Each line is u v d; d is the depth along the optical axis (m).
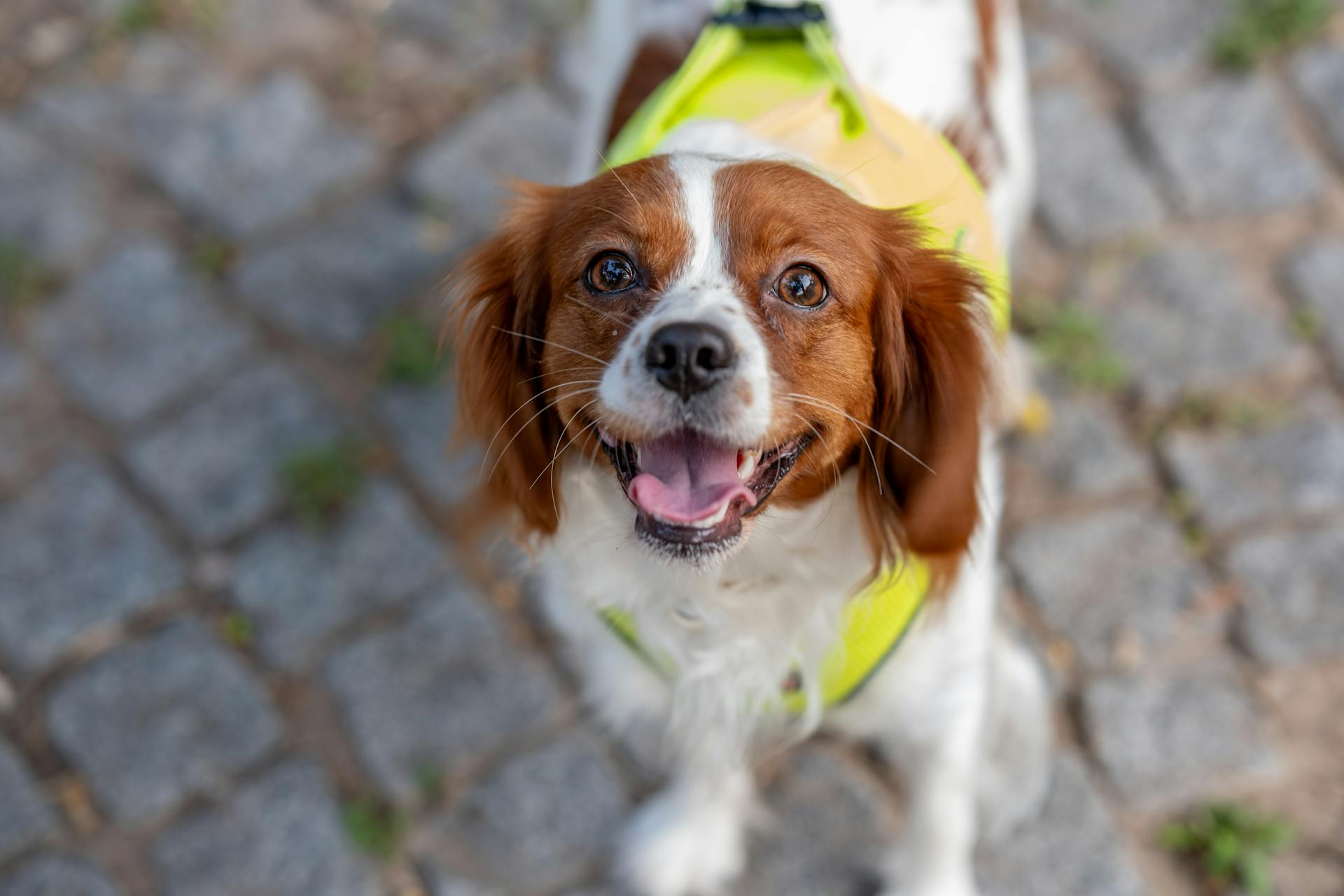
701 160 1.12
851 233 1.12
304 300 1.50
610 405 1.10
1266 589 1.37
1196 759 1.32
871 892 1.31
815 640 1.19
